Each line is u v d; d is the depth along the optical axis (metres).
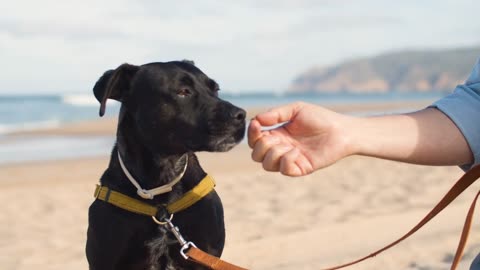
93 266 1.86
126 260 1.82
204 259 1.49
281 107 1.09
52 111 23.72
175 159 1.81
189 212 1.80
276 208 3.91
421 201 3.95
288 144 1.08
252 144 1.09
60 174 6.24
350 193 4.39
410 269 2.23
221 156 7.30
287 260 2.50
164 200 1.79
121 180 1.82
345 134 1.08
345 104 24.83
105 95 1.84
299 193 4.47
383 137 1.12
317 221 3.44
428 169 5.54
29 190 5.16
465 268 2.17
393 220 3.15
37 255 3.04
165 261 1.83
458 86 1.23
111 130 12.27
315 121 1.07
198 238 1.82
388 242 2.66
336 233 2.93
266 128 1.20
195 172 1.86
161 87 1.80
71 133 11.79
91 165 6.98
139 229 1.78
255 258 2.58
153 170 1.79
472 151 1.15
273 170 1.09
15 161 7.53
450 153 1.15
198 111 1.78
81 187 5.29
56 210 4.29
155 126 1.79
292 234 2.99
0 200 4.71
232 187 4.84
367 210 3.69
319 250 2.62
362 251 2.53
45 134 11.70
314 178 5.18
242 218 3.61
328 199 4.18
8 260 2.94
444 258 2.34
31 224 3.84
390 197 4.17
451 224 2.94
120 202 1.79
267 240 2.89
